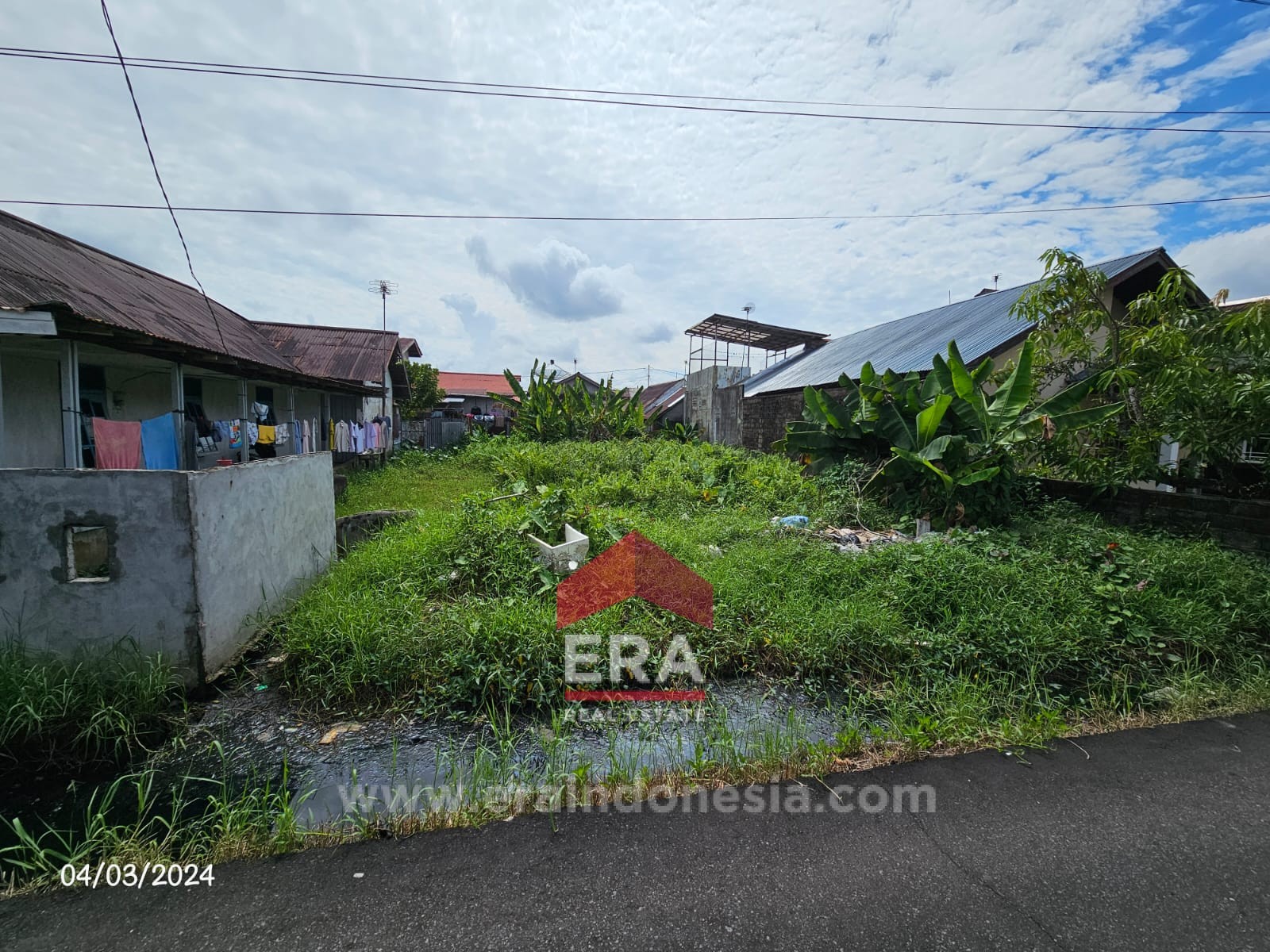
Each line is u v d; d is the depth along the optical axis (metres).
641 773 2.53
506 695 3.17
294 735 2.88
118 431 5.47
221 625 3.30
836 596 4.37
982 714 3.04
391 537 5.58
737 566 4.84
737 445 14.60
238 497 3.54
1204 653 3.77
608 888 1.84
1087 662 3.62
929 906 1.78
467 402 38.31
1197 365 5.46
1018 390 6.54
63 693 2.74
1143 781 2.47
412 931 1.67
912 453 6.95
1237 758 2.66
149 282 9.79
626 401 17.59
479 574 4.64
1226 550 5.15
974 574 4.32
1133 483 7.10
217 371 7.30
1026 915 1.75
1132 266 8.80
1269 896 1.85
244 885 1.85
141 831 2.17
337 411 14.14
